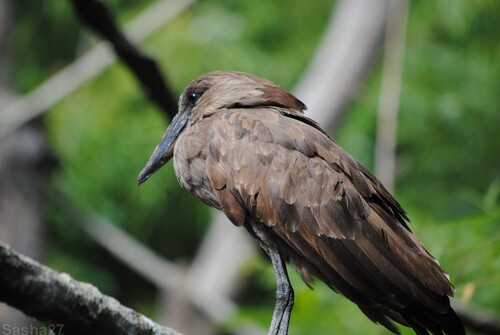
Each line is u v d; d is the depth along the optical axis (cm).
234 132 721
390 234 675
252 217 710
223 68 1456
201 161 732
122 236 1362
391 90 1121
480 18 1379
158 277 1324
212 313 1166
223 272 1253
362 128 1444
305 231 685
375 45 1312
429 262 672
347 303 990
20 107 1287
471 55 1448
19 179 1284
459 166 1430
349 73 1302
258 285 1349
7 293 489
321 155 698
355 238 676
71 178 1466
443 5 1342
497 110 1441
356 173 698
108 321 536
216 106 766
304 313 964
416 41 1451
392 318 702
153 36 1450
